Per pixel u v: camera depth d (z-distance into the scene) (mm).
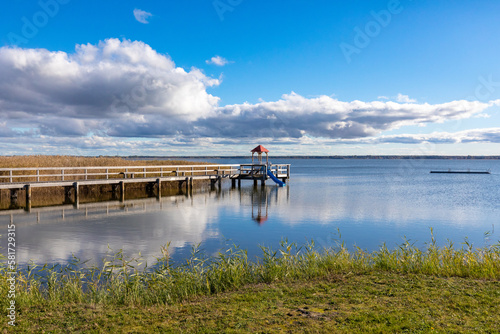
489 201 24562
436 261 7355
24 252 9961
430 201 24266
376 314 4477
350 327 4102
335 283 6117
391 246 11336
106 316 4785
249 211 18547
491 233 13680
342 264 7449
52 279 6660
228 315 4625
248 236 12477
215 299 5469
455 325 4102
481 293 5293
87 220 15383
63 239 11641
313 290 5688
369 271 7039
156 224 14562
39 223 14570
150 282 6301
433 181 48906
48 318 4723
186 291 5918
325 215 17500
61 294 6121
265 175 33906
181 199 23891
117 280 6539
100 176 29328
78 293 5980
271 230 13602
